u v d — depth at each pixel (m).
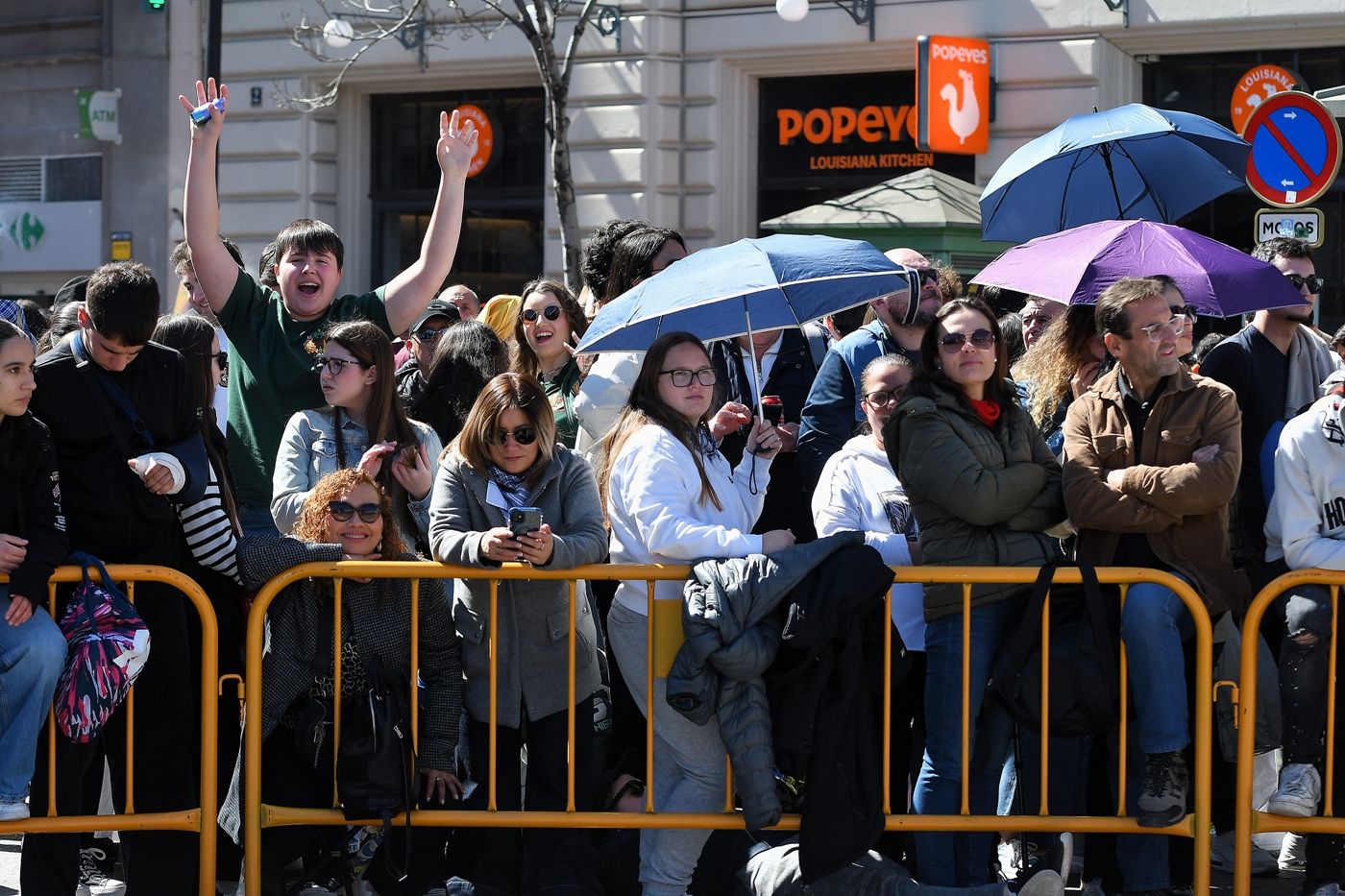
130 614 8.91
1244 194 25.70
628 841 9.84
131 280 8.98
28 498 8.87
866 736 8.88
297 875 10.27
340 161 32.12
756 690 8.88
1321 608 9.12
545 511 9.49
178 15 33.78
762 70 28.23
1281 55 25.41
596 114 28.59
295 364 11.24
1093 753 10.09
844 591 8.72
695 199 28.53
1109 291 9.34
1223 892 10.52
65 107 35.56
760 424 9.98
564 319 12.60
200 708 9.77
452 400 12.41
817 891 9.27
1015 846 10.87
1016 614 9.16
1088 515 9.10
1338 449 9.16
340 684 9.27
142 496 9.21
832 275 10.05
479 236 31.31
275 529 11.30
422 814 9.23
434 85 31.09
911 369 10.10
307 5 31.19
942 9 26.59
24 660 8.68
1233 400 9.20
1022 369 11.59
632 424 9.40
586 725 9.66
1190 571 9.17
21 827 8.95
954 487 8.94
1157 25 25.30
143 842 9.47
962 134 26.06
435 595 9.45
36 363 9.21
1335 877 9.88
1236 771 9.15
